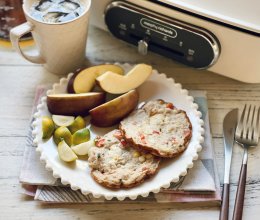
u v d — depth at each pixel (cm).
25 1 47
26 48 53
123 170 41
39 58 49
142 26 47
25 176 42
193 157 41
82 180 40
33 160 43
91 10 50
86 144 42
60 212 41
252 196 41
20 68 51
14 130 46
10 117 47
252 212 41
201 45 45
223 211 39
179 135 43
